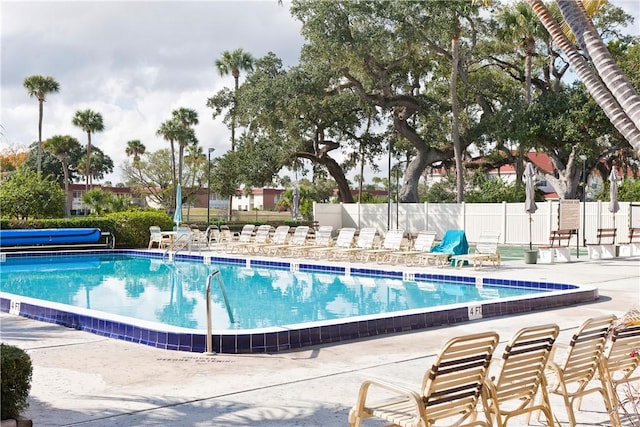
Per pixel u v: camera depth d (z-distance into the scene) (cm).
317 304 1320
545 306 1138
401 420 410
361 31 3506
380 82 3794
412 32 3447
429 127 4141
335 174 4291
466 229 3172
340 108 3975
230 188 4162
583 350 502
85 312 953
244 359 755
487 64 4341
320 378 668
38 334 901
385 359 756
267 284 1650
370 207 3566
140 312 1223
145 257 2467
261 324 1091
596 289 1241
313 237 2794
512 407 570
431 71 4150
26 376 496
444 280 1655
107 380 655
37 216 2997
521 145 3638
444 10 3422
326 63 3703
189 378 665
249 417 538
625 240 2688
